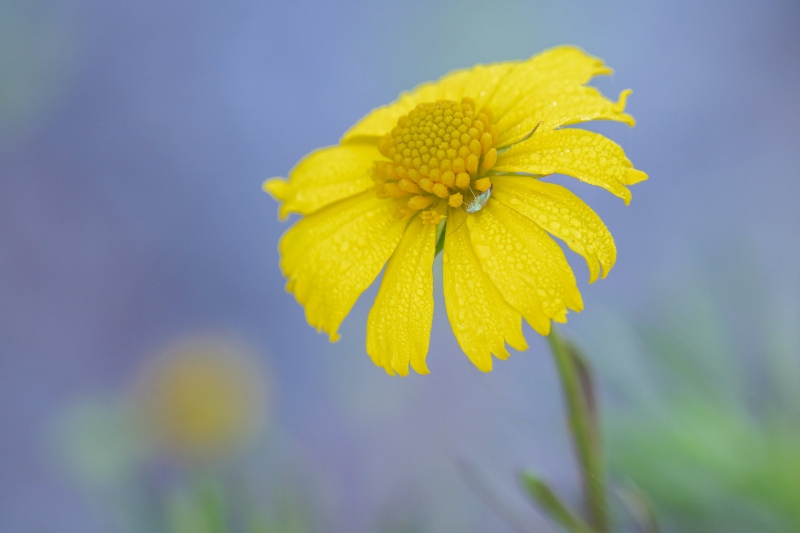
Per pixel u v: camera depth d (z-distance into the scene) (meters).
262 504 0.30
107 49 0.49
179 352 0.33
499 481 0.25
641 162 0.41
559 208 0.22
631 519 0.24
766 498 0.26
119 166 0.48
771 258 0.38
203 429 0.32
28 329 0.44
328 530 0.32
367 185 0.23
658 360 0.28
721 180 0.40
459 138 0.22
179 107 0.49
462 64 0.44
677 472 0.27
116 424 0.33
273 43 0.49
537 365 0.33
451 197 0.22
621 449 0.27
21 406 0.42
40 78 0.48
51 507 0.40
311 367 0.42
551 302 0.21
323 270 0.23
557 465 0.32
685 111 0.42
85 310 0.45
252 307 0.44
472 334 0.22
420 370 0.22
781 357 0.28
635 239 0.40
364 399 0.40
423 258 0.22
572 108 0.22
